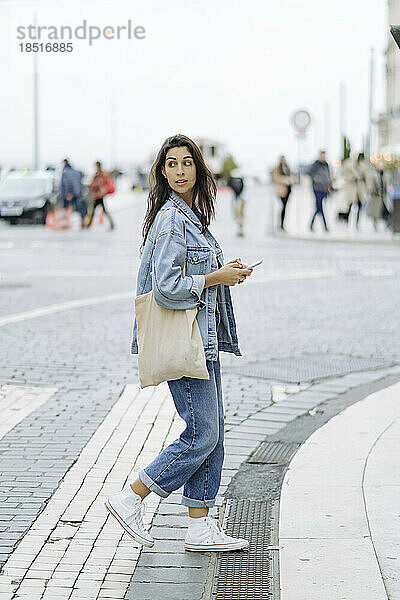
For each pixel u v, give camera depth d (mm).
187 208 4629
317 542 4824
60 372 9172
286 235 28031
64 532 5066
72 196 31359
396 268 18656
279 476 6086
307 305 13602
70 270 18609
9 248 23906
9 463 6254
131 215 39594
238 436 7008
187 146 4633
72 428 7121
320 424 7355
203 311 4574
